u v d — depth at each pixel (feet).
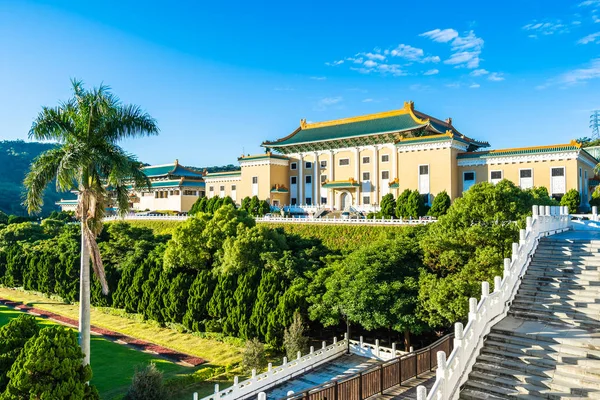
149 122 72.43
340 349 94.38
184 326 118.62
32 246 175.94
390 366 53.88
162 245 142.51
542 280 54.13
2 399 47.80
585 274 52.85
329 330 111.96
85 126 70.08
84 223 69.51
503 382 40.32
